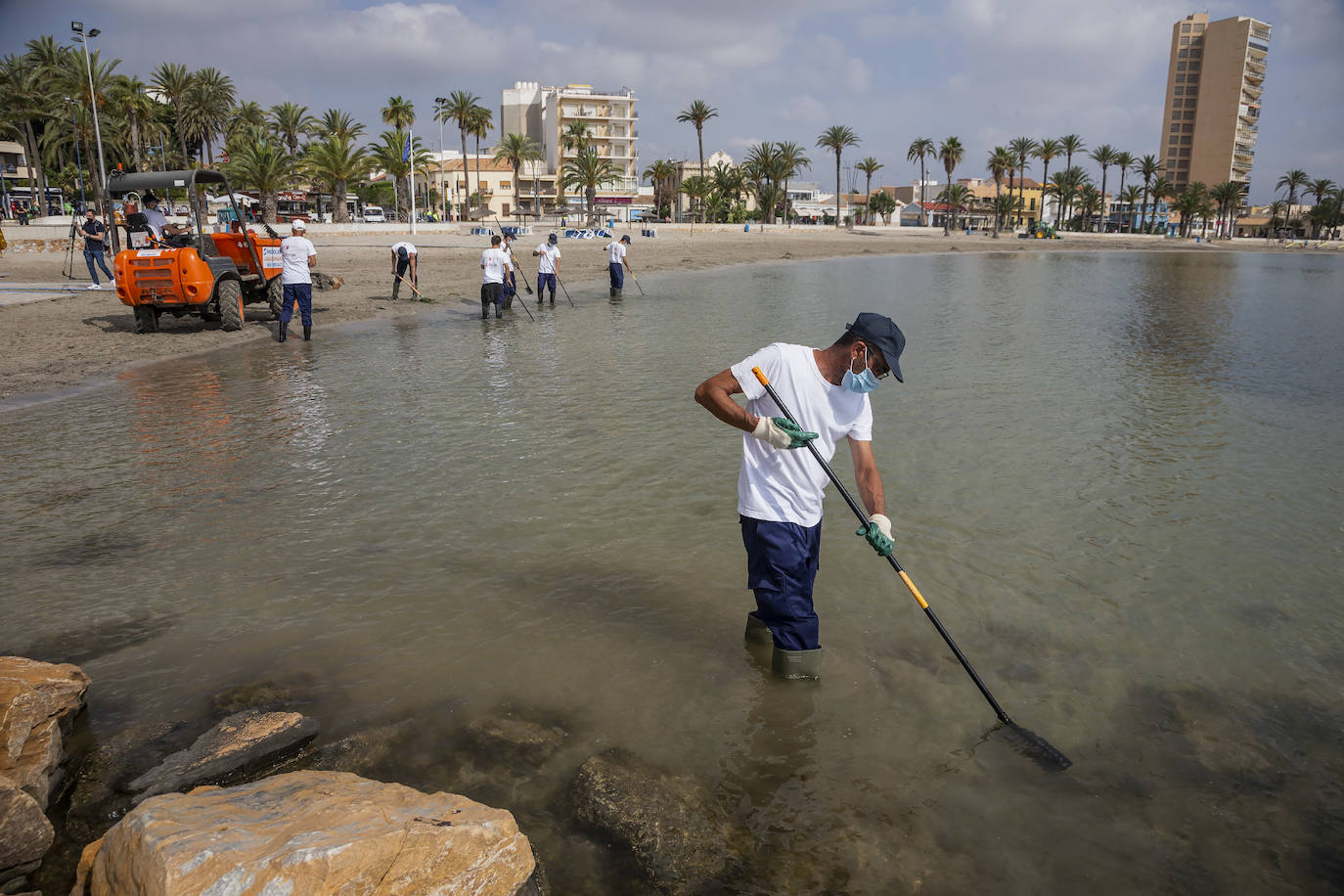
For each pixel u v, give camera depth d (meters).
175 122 63.28
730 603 3.85
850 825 2.43
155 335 12.46
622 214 91.75
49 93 53.94
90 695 3.01
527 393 8.56
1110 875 2.26
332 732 2.80
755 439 3.01
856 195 133.75
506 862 1.91
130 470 5.84
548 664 3.28
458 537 4.60
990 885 2.22
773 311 17.16
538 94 109.94
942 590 4.00
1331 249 106.31
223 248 13.52
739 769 2.67
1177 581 4.13
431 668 3.24
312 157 52.41
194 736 2.76
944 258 49.28
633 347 11.82
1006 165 97.12
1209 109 144.50
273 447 6.43
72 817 2.36
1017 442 6.73
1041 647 3.49
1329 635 3.62
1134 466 6.11
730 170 101.69
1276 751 2.82
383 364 10.29
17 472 5.76
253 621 3.62
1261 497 5.42
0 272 22.66
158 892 1.64
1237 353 11.97
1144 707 3.07
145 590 3.92
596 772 2.56
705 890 2.16
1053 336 13.76
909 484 5.61
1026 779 2.65
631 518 4.90
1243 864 2.31
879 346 2.80
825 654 3.40
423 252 32.84
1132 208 127.69
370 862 1.74
